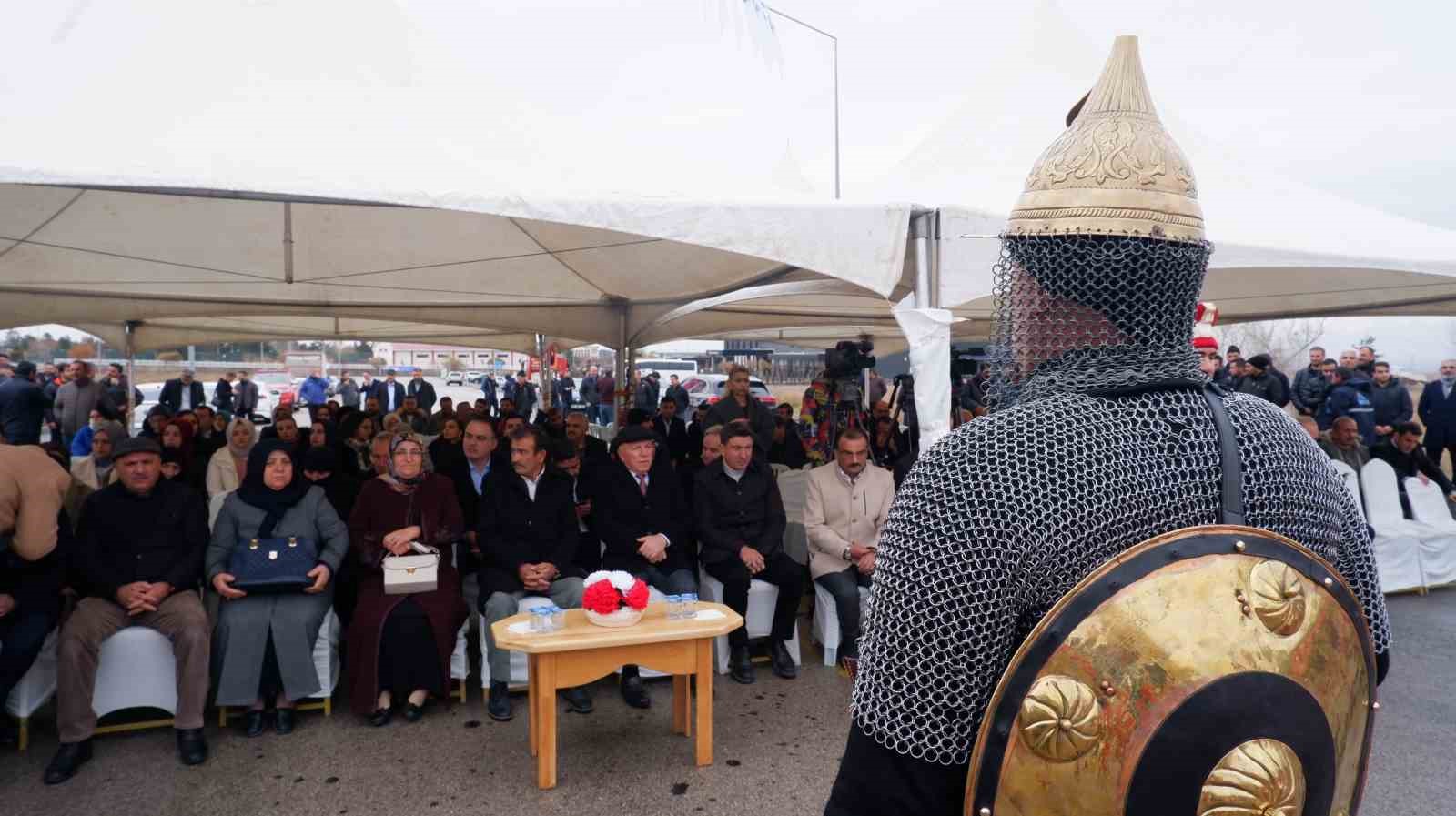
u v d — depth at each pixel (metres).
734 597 4.70
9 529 3.47
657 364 34.50
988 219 3.95
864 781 0.86
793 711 4.27
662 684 4.62
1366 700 0.90
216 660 3.98
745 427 4.94
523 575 4.37
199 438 7.53
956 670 0.82
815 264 3.80
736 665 4.71
